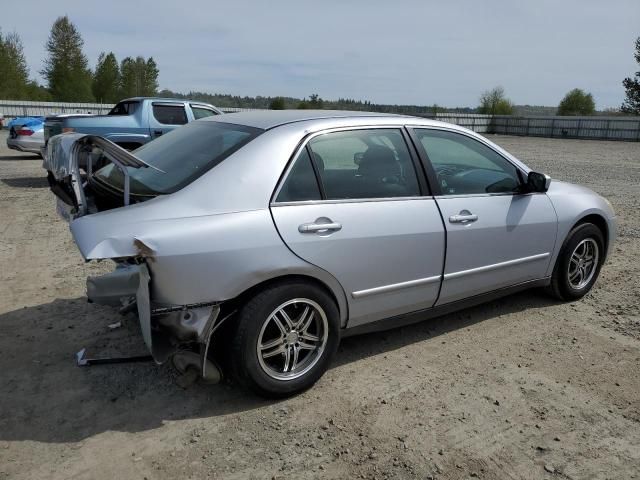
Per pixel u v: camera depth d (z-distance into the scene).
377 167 3.60
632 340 4.15
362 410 3.15
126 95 63.88
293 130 3.37
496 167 4.28
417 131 3.88
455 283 3.93
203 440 2.86
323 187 3.34
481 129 45.16
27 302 4.59
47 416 3.03
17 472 2.58
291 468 2.66
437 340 4.09
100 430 2.92
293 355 3.25
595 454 2.83
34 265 5.64
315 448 2.81
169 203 2.94
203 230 2.88
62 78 56.31
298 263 3.11
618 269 5.84
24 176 12.24
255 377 3.07
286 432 2.93
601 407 3.25
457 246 3.85
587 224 4.76
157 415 3.07
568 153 24.12
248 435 2.90
